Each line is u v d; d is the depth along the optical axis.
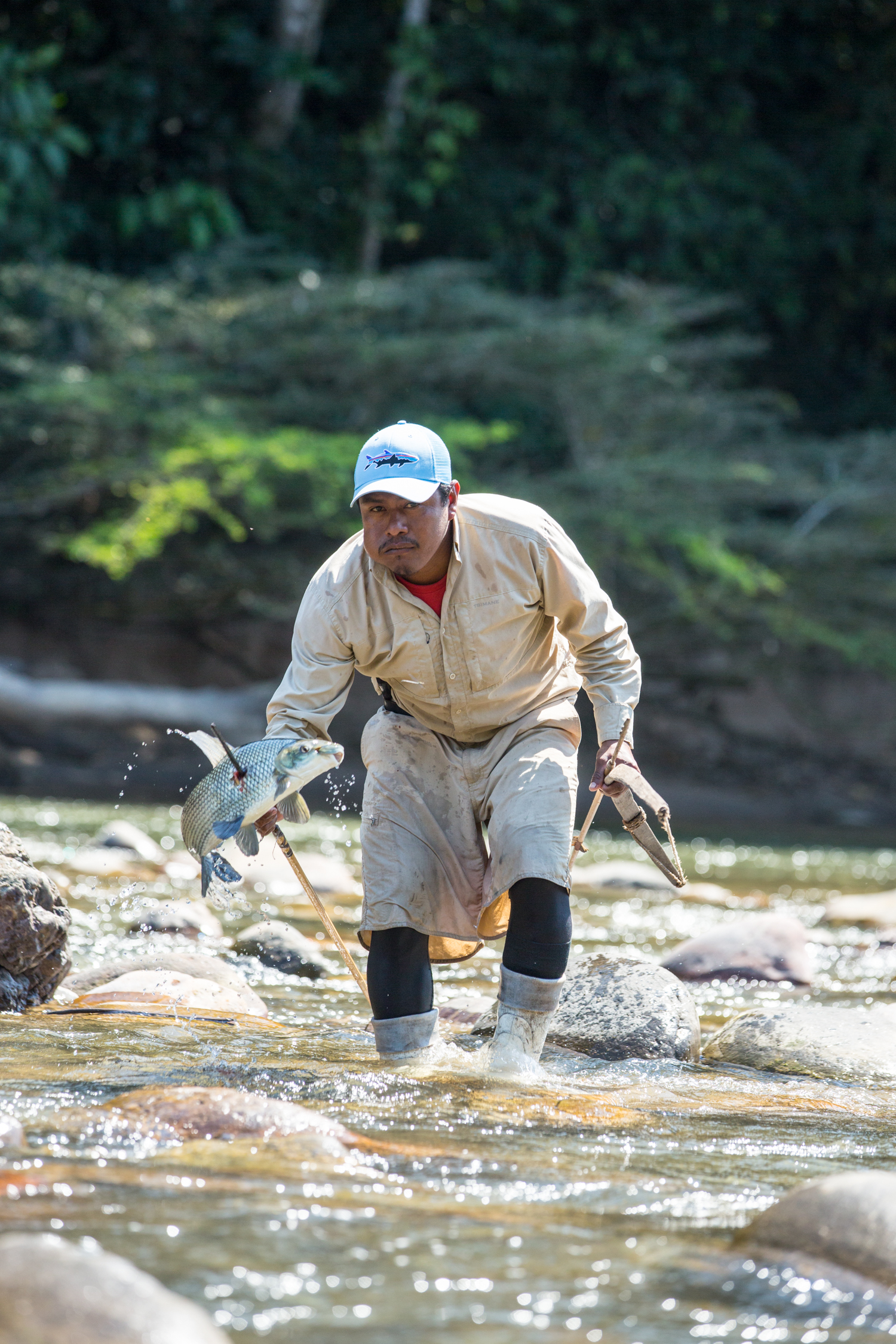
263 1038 7.38
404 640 6.82
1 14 39.88
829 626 39.94
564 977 7.10
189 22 40.69
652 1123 5.87
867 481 40.84
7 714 29.31
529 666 7.13
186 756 34.31
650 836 7.02
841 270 49.72
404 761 7.16
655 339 39.09
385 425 37.66
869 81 49.59
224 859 6.33
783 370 50.56
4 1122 5.00
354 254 43.84
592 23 46.81
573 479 36.66
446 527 6.69
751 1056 7.56
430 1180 4.73
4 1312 3.13
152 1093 5.43
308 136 43.75
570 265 44.00
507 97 46.00
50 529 35.72
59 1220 4.05
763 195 47.78
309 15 42.16
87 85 39.62
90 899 12.97
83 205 39.94
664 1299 3.69
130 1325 3.12
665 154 47.56
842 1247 3.94
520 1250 4.02
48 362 36.19
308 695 6.96
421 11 43.03
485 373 37.53
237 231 37.88
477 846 7.18
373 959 7.01
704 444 40.12
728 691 41.97
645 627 40.97
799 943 10.85
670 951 11.95
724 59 47.56
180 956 9.02
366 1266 3.82
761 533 38.62
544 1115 5.87
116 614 37.66
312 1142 5.02
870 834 32.44
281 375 37.22
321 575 7.07
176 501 31.09
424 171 44.09
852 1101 6.60
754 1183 4.93
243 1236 4.00
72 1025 7.48
